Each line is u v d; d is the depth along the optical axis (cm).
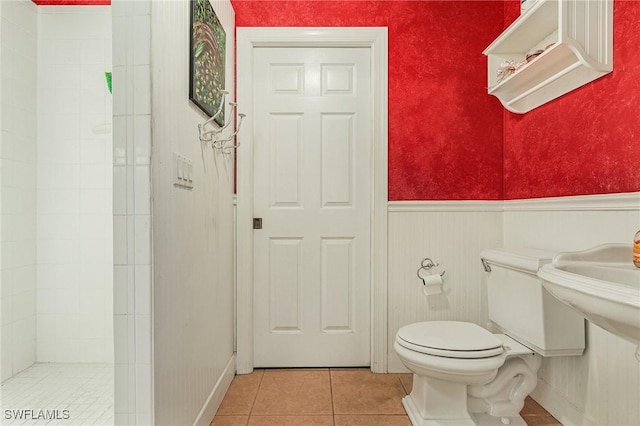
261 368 228
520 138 205
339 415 175
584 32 141
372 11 222
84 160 238
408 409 175
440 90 222
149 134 112
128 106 112
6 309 218
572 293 98
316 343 229
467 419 161
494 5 223
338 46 226
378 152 221
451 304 222
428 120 222
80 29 238
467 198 223
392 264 222
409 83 222
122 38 113
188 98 146
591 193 152
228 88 208
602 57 141
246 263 221
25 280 230
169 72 127
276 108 227
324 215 228
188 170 145
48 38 237
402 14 222
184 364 140
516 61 204
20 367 226
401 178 222
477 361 144
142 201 112
